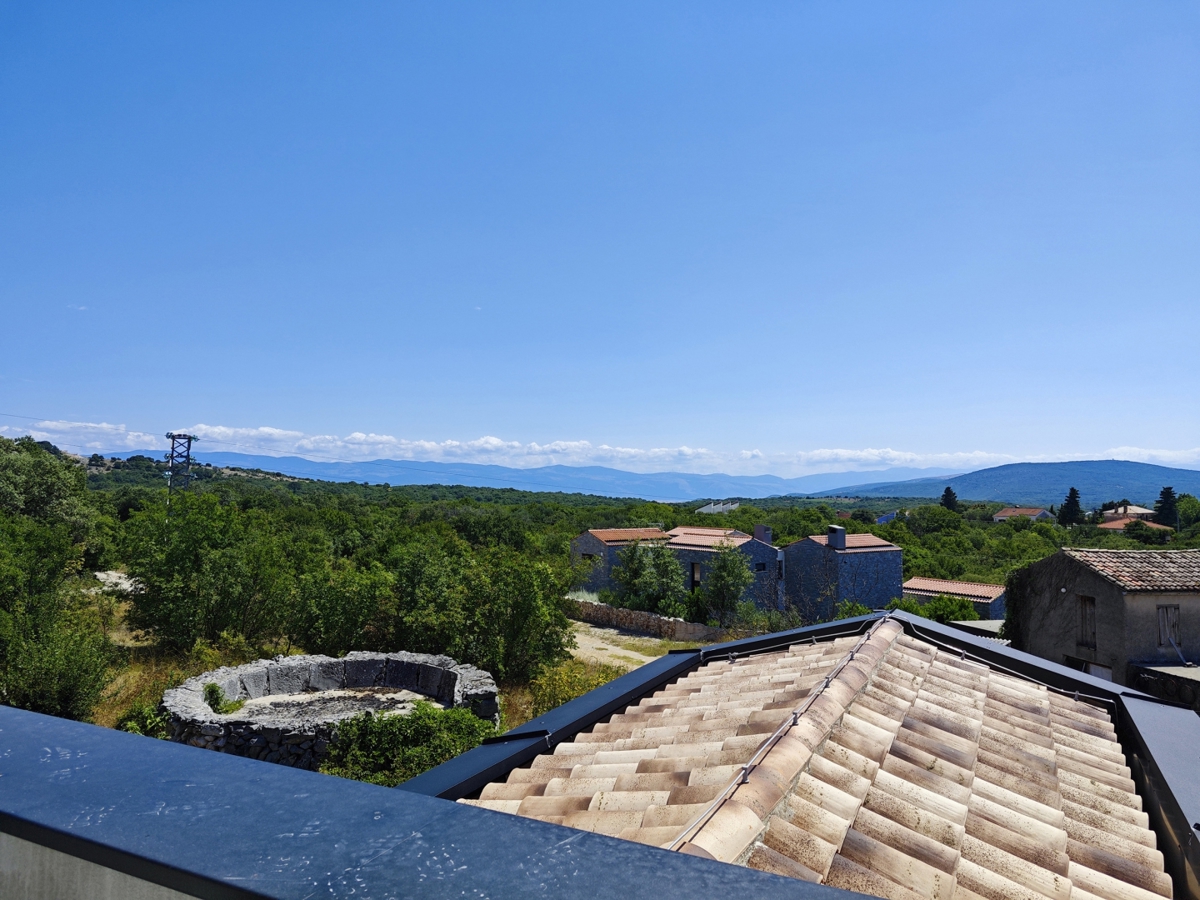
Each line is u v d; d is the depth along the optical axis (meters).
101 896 0.80
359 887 0.64
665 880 0.66
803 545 41.91
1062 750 4.79
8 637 15.73
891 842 3.16
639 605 37.22
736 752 3.78
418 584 23.14
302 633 23.06
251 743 13.50
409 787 4.08
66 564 21.84
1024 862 3.18
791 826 3.02
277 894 0.62
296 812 0.84
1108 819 3.88
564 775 4.11
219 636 21.67
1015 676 6.55
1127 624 18.38
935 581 40.19
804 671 5.82
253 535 24.09
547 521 73.88
